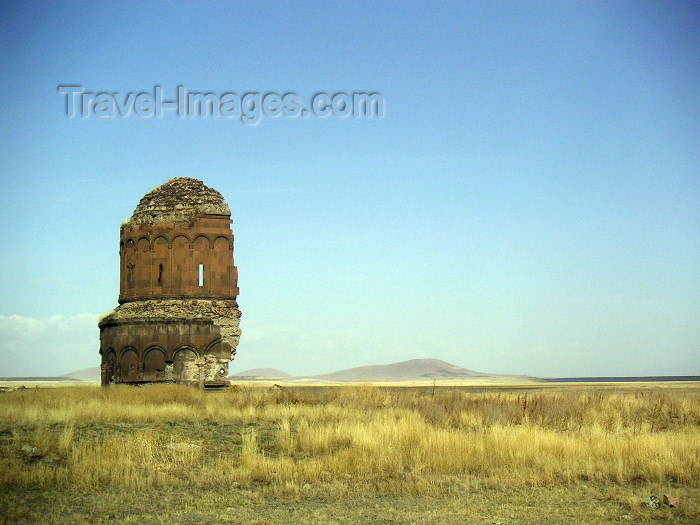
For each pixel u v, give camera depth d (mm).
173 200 55906
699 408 40219
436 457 25328
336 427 30688
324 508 20062
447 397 45031
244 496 21172
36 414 33469
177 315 53062
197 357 53031
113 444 25750
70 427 30641
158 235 54969
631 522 18938
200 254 55156
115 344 53656
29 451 25391
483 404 39750
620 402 42625
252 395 45875
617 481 23344
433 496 21516
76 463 23328
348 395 46500
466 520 18891
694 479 23500
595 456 25828
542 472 24062
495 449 26031
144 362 52656
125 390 45281
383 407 41531
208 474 23234
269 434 31453
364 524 18469
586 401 41594
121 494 21125
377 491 22047
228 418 35938
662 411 40188
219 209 56031
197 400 43875
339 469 24078
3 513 18719
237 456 26281
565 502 20766
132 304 54969
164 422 34219
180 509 19734
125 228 56281
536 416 35750
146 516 18953
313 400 45406
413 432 28406
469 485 22766
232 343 54594
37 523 18016
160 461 24781
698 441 27234
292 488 21688
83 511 19234
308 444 28125
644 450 25844
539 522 18750
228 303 55375
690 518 19359
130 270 55688
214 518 18906
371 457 25094
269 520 18719
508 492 21906
